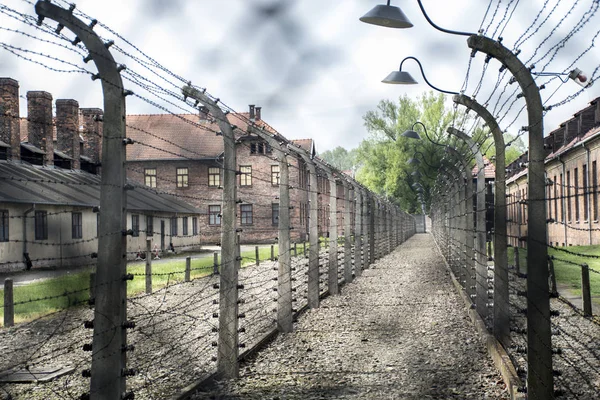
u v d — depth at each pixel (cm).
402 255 3694
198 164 5988
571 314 1261
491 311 1175
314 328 1217
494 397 732
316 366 906
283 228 1165
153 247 3809
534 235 623
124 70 543
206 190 6000
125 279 545
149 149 6053
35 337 1135
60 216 2970
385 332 1172
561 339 1037
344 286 1994
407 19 1018
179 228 4409
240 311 1446
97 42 532
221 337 839
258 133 1066
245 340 1050
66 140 3812
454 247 2080
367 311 1441
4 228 2609
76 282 1925
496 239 975
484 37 625
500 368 833
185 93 817
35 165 3419
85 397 545
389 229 4028
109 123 535
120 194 536
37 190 2845
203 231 5988
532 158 621
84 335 1141
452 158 1705
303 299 1664
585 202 3138
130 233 545
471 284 1475
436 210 4638
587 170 3045
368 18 1013
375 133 7206
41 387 789
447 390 768
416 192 6994
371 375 849
